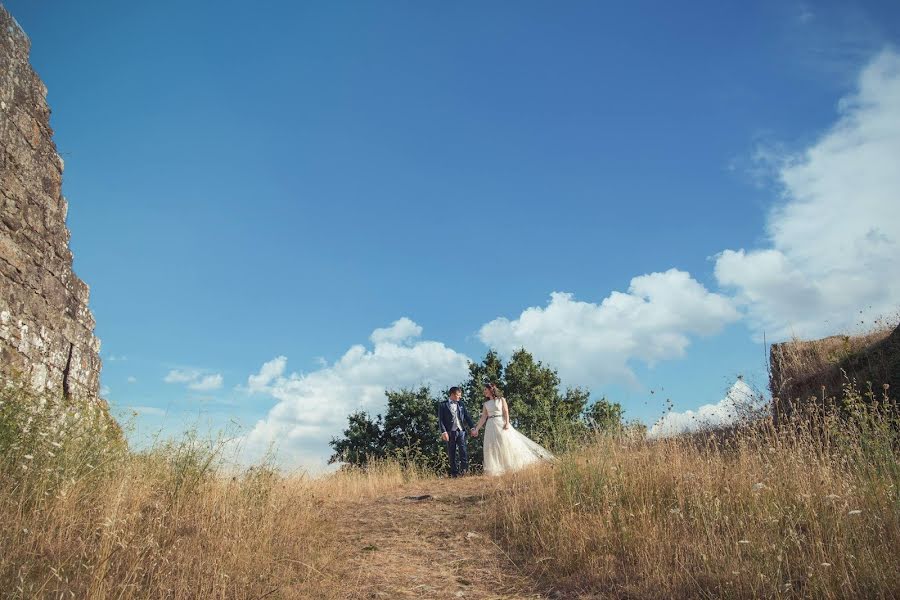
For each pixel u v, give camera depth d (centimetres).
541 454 1140
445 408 1320
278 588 524
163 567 517
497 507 787
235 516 655
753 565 504
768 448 745
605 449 836
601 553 597
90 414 845
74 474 630
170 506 661
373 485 1083
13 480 591
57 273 914
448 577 576
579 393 1959
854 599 443
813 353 1231
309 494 884
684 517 635
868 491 581
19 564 467
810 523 559
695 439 985
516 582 565
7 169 809
